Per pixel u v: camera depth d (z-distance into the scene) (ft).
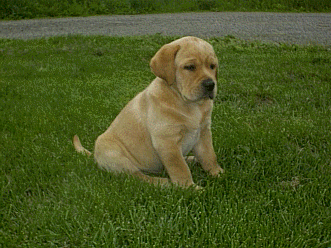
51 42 13.60
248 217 4.73
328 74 8.05
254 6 23.80
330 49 11.55
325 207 4.88
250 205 4.83
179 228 4.67
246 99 7.08
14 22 19.44
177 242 4.56
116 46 12.63
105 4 23.06
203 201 4.89
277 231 4.59
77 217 4.81
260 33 15.11
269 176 5.30
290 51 11.51
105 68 9.68
